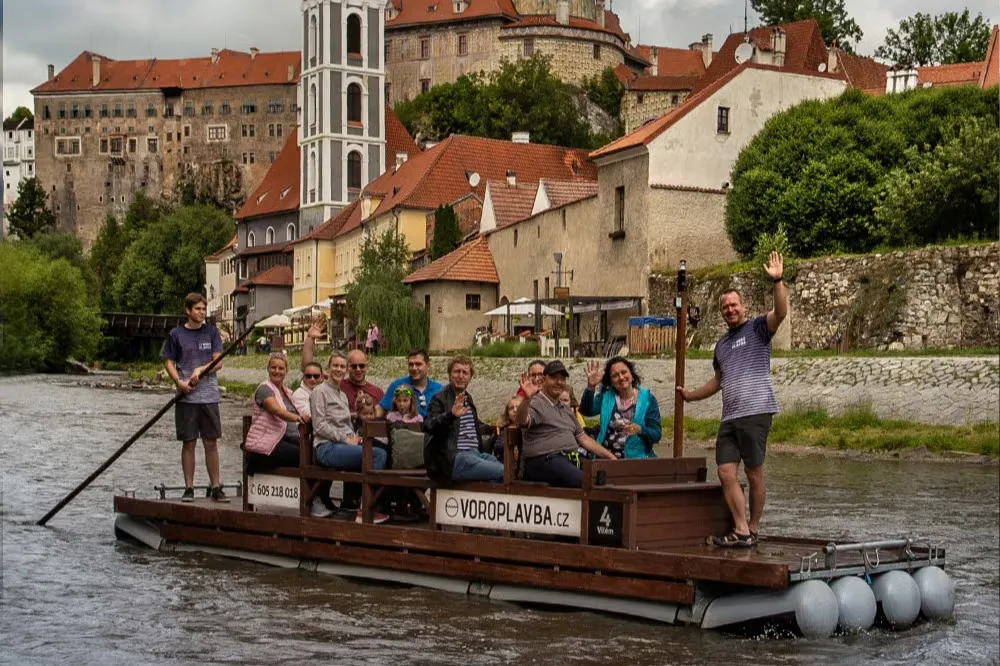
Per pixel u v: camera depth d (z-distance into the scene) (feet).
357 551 49.14
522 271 206.39
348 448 50.29
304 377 55.36
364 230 309.83
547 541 43.70
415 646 39.83
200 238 470.39
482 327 212.84
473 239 229.04
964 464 93.15
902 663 38.27
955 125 167.32
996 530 63.77
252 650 39.47
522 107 444.14
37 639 40.68
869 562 42.45
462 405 45.55
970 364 108.27
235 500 58.34
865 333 139.74
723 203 177.58
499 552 44.80
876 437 102.32
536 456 44.27
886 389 111.04
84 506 69.15
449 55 514.68
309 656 38.73
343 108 396.57
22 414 144.05
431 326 215.51
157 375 235.61
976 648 40.19
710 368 129.39
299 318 283.79
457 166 298.35
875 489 79.71
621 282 179.01
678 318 48.83
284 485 52.70
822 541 44.73
